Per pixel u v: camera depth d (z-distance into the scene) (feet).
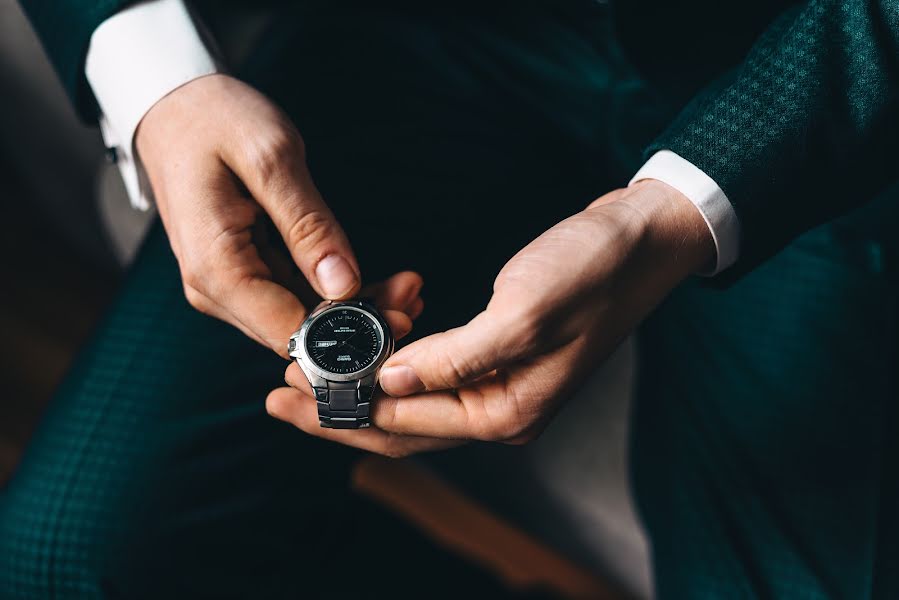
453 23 2.11
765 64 1.48
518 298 1.43
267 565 1.83
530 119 2.11
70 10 1.75
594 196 2.16
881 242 1.83
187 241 1.61
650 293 1.53
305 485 1.84
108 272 3.02
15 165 2.73
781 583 1.78
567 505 2.16
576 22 1.99
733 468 1.86
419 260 1.94
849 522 1.79
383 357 1.60
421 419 1.59
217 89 1.70
